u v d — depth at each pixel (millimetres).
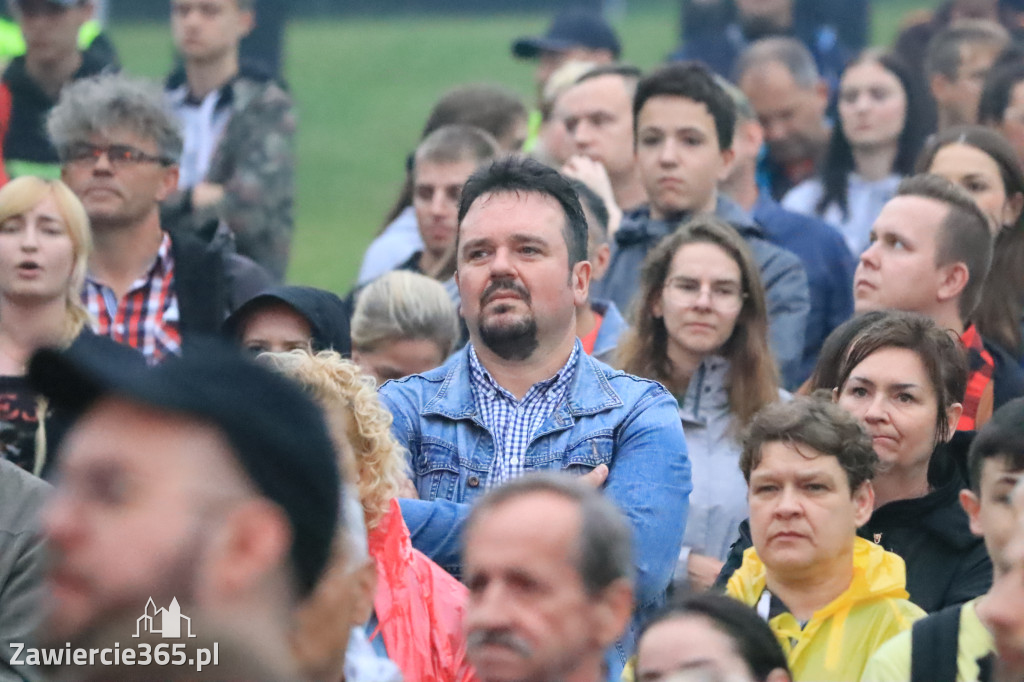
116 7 68125
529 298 12812
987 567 12961
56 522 4949
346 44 78438
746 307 16734
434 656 11281
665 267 16906
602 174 21562
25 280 16344
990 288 19016
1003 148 19688
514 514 7961
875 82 26594
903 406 13695
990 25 29828
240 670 4965
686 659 9172
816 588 12000
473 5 83312
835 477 11961
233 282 19219
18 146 25391
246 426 5008
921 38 35375
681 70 20453
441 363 16750
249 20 25672
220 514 4945
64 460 5027
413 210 23531
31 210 16438
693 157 20203
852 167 27000
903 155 26750
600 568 7895
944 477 13836
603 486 12680
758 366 16625
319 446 5176
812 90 28484
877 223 17344
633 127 21188
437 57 76125
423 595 11398
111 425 4996
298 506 5074
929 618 10227
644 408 13055
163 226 19719
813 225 22422
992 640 9023
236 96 24859
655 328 17062
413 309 16562
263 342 15453
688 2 38000
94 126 18438
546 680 7773
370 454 11062
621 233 20594
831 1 38000
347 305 21984
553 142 24438
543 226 12914
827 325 21859
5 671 11328
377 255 22812
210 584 4957
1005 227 19469
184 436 4973
